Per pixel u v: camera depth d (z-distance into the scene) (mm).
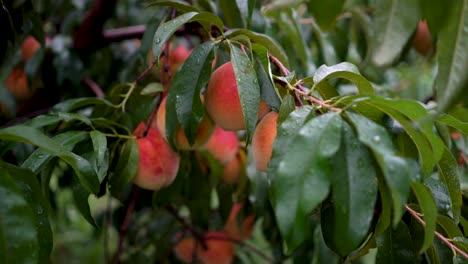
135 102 795
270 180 518
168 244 1190
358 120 511
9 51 900
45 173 689
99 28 1023
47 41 1085
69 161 555
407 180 485
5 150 629
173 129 660
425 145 541
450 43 459
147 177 737
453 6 442
